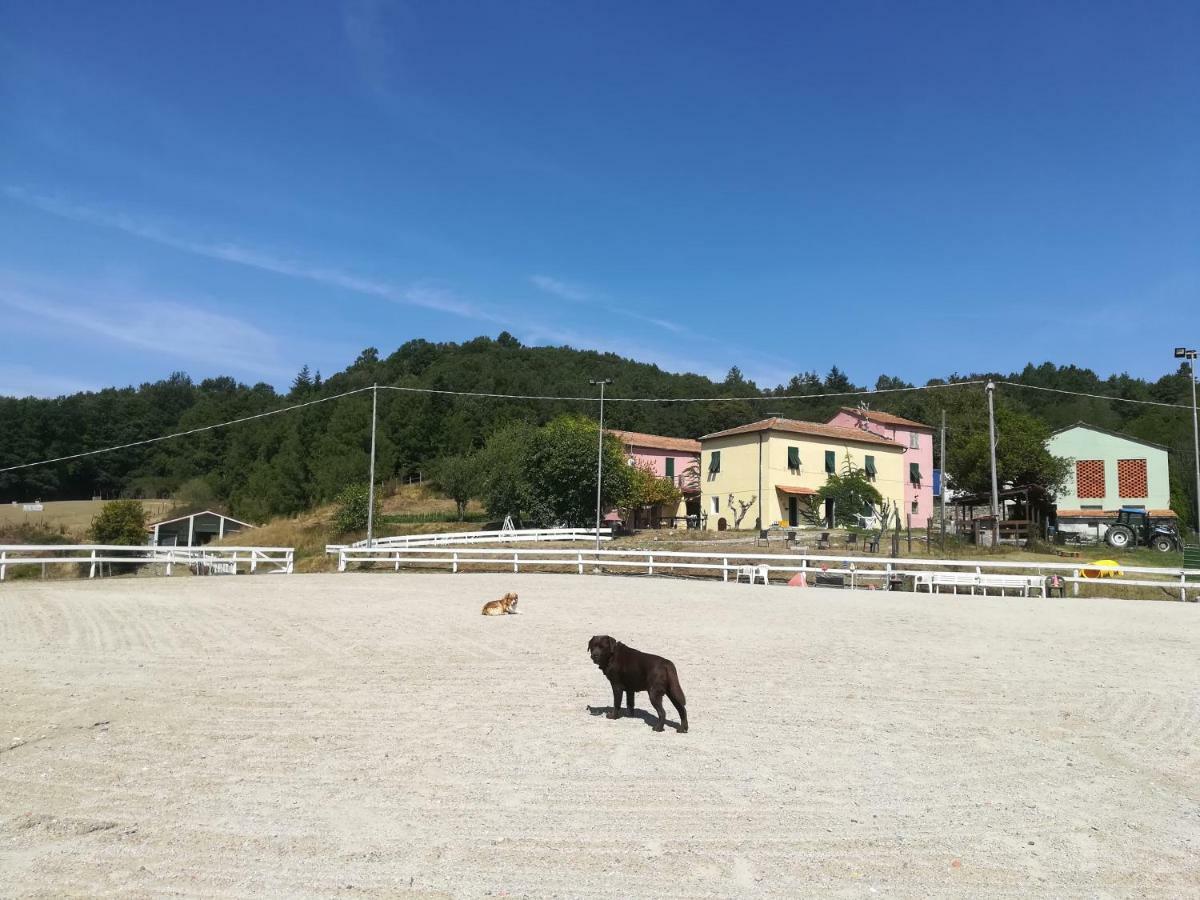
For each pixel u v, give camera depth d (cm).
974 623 2003
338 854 561
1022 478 5228
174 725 911
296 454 7869
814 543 4459
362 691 1101
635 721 962
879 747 873
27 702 1014
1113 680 1272
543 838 598
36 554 4125
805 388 14662
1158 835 634
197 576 3250
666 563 3353
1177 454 7100
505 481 5472
